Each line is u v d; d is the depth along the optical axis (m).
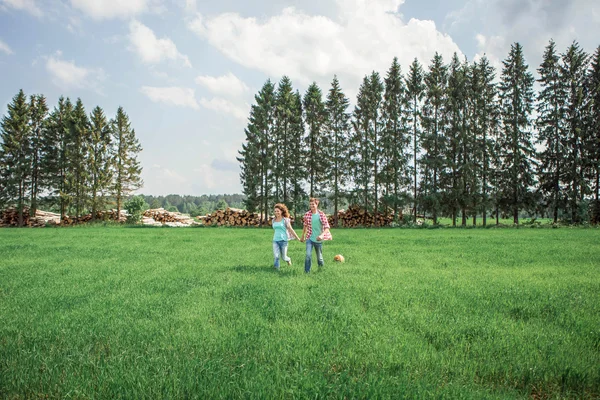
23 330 4.67
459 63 49.34
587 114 43.44
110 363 3.60
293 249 16.27
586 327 4.71
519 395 3.11
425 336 4.49
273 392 2.99
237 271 9.66
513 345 4.07
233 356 3.82
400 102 47.97
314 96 48.94
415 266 10.72
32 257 13.35
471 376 3.38
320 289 7.16
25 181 50.94
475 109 45.19
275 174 47.59
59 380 3.21
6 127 49.94
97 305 6.00
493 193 43.44
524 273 9.23
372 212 50.56
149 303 6.07
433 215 44.97
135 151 56.12
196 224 49.75
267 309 5.62
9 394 3.03
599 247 16.11
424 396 2.95
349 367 3.57
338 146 49.09
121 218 55.25
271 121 49.00
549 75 45.00
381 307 5.80
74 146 52.56
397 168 46.47
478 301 6.12
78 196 52.03
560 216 43.88
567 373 3.36
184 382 3.14
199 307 5.78
